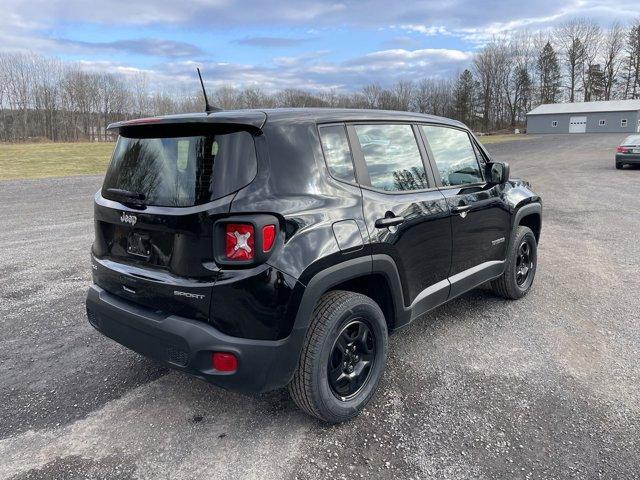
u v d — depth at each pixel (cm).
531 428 274
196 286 239
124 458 252
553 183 1590
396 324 313
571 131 7262
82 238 779
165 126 263
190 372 247
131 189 276
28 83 6700
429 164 350
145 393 314
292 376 252
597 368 341
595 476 237
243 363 238
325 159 273
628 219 923
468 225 375
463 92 8312
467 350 370
